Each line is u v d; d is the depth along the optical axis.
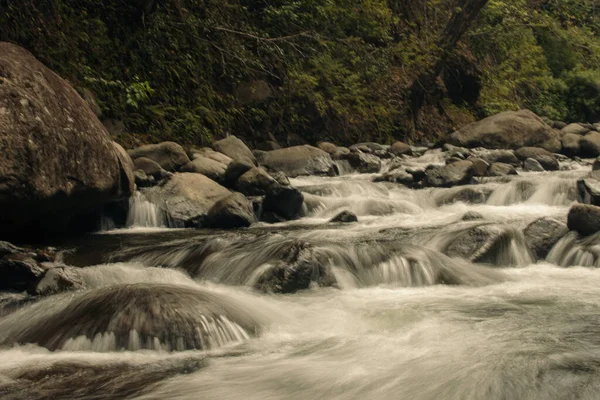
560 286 6.27
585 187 9.70
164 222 8.99
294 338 4.79
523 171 13.91
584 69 25.48
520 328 4.88
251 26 15.98
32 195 6.86
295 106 15.88
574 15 27.25
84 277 5.91
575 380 3.76
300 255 6.23
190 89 14.03
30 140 6.93
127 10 13.28
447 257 6.71
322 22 16.86
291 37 15.61
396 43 19.23
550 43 25.42
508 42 22.30
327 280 6.13
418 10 20.73
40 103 7.26
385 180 12.25
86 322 4.71
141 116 12.54
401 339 4.70
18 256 6.04
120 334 4.57
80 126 7.72
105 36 12.75
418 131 18.72
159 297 4.86
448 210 10.48
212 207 9.09
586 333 4.72
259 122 15.02
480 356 4.23
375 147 15.81
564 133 17.77
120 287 5.09
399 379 3.92
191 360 4.35
